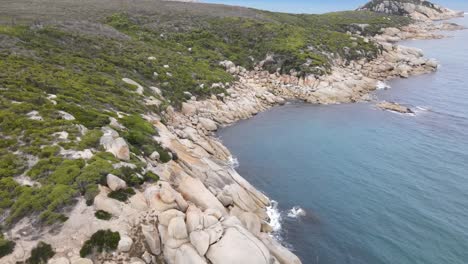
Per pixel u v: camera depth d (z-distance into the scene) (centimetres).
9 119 2977
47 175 2462
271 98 7625
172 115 5378
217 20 11681
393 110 6844
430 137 5422
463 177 4159
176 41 9700
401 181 4103
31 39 5531
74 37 6500
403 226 3284
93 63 5569
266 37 10375
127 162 2819
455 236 3122
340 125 6119
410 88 8394
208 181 3381
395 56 10431
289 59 8900
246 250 2225
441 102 7238
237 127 6128
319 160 4728
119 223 2225
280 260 2623
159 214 2378
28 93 3512
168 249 2225
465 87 8288
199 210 2581
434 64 10150
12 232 2028
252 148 5172
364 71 9419
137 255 2133
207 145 4612
